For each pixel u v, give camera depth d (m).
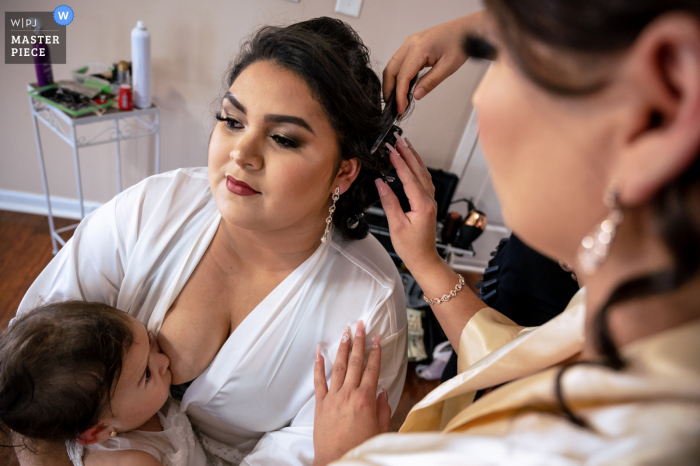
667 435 0.24
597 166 0.27
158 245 0.88
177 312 0.87
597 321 0.29
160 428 0.90
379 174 0.84
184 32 2.00
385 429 0.79
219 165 0.73
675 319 0.28
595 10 0.23
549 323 0.46
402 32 2.03
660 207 0.25
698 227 0.24
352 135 0.74
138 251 0.89
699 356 0.25
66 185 2.36
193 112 2.19
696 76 0.22
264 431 0.97
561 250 0.32
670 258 0.26
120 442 0.82
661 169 0.24
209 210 0.91
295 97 0.67
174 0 1.93
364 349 0.85
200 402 0.91
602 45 0.23
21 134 2.19
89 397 0.77
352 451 0.40
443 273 0.80
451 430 0.41
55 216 2.42
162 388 0.86
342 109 0.69
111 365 0.77
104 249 0.92
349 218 0.88
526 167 0.30
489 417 0.38
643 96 0.24
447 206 2.24
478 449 0.32
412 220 0.80
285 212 0.73
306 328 0.87
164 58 2.06
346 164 0.79
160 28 1.99
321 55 0.66
